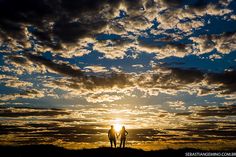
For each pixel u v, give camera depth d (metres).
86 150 30.48
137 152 29.66
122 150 30.09
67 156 28.44
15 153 30.88
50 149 32.31
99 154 28.34
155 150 31.97
